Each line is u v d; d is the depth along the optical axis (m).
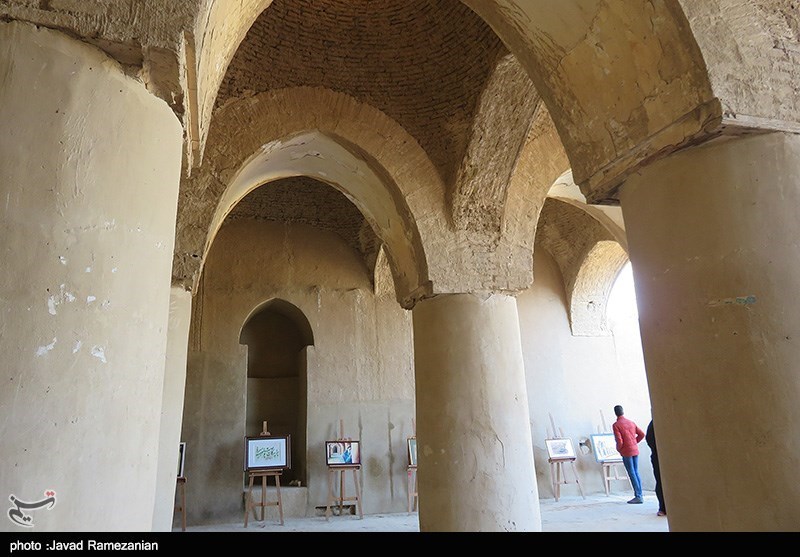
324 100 6.28
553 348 12.42
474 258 6.22
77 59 1.99
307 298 10.93
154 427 2.04
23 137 1.83
